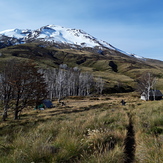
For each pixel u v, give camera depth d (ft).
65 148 14.44
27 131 27.25
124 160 12.93
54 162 11.84
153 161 11.73
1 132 29.07
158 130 21.11
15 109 77.51
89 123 28.63
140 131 21.53
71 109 100.37
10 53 631.97
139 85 196.24
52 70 385.91
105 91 343.46
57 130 24.18
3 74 77.87
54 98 234.58
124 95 283.38
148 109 46.50
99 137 17.65
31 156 12.55
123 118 35.58
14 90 75.97
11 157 12.63
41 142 15.53
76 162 12.25
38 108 130.52
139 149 15.20
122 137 19.04
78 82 349.61
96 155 12.97
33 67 82.17
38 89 81.46
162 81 446.60
